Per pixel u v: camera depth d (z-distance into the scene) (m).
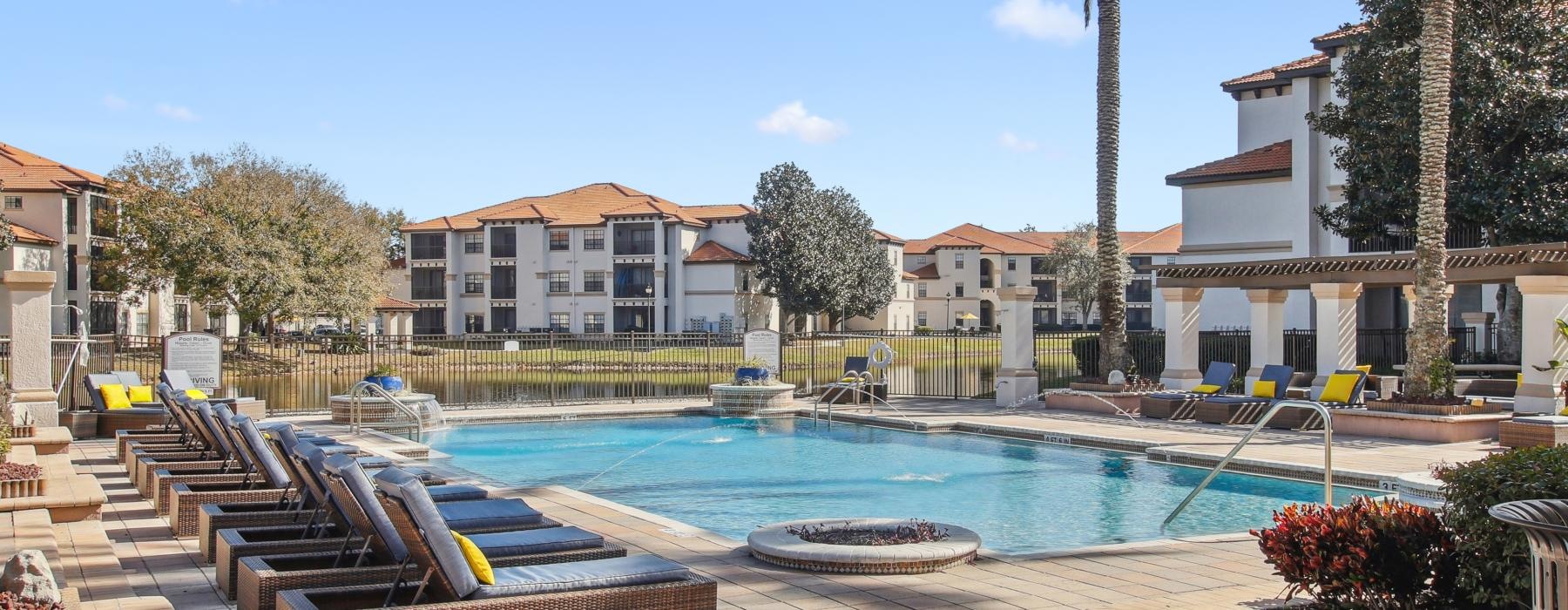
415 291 68.56
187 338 18.62
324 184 48.69
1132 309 86.44
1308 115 28.25
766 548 7.54
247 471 9.23
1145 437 16.22
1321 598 5.73
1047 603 6.39
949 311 89.31
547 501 10.47
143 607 5.09
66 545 7.59
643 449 16.66
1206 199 35.72
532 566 5.42
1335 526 5.62
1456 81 24.86
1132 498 11.84
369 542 5.82
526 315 64.69
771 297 68.38
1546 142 24.94
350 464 5.70
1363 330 28.62
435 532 4.85
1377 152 26.45
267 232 44.81
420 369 38.00
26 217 47.34
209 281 43.28
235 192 44.62
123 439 12.58
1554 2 24.91
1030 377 22.59
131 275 45.75
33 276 15.50
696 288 64.19
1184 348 22.70
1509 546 5.05
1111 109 22.62
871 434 18.66
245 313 44.47
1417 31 25.58
